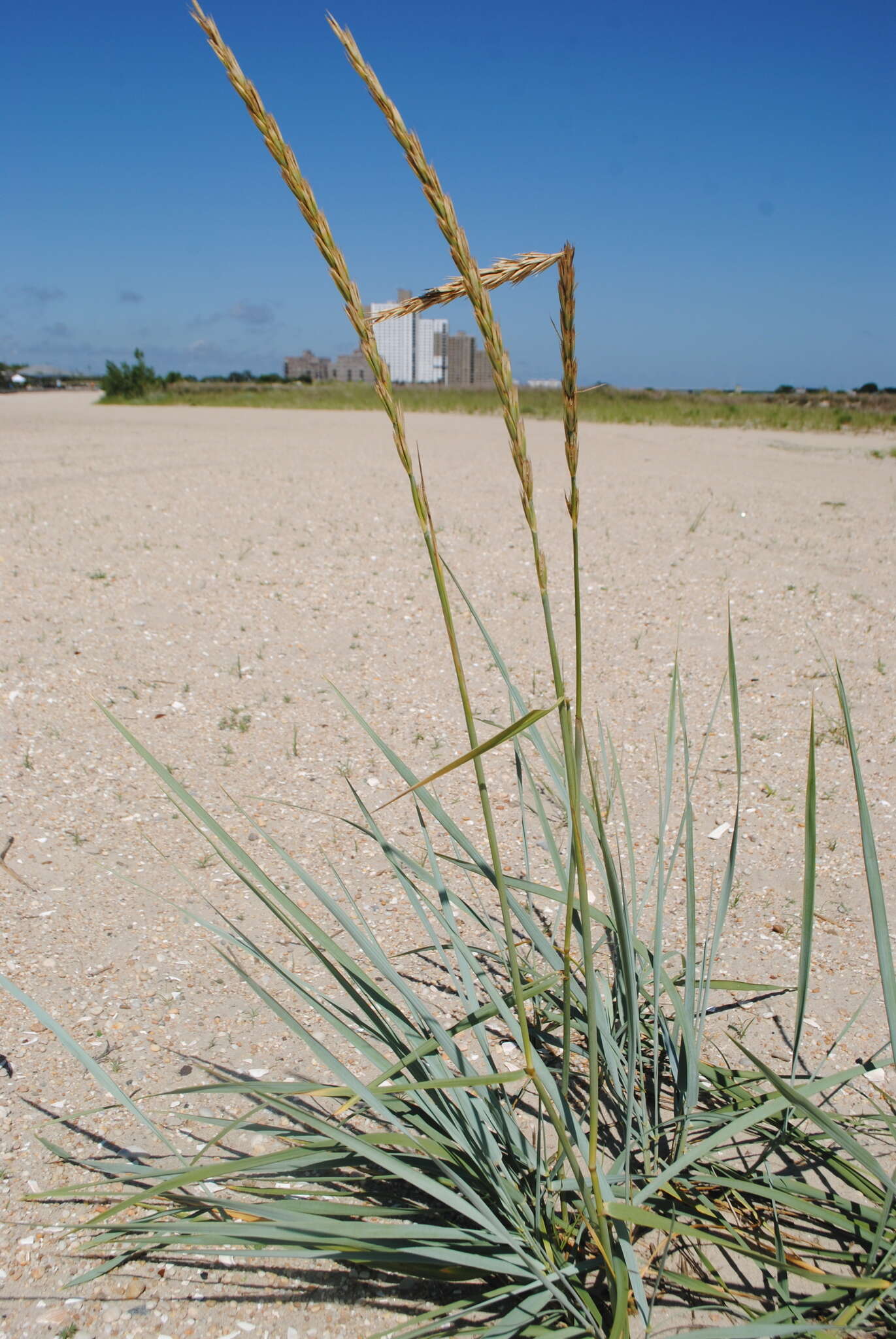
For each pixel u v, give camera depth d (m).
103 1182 1.81
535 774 4.46
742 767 4.53
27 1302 1.86
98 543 8.08
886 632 6.37
